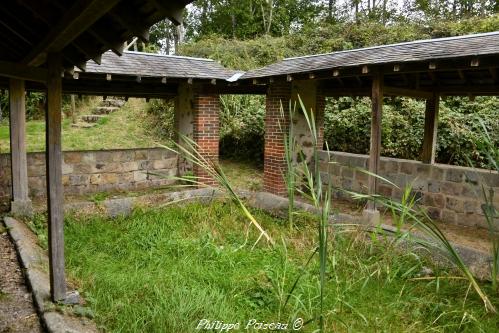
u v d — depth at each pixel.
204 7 22.50
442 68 4.79
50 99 3.31
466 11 15.70
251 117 11.25
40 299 3.46
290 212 2.87
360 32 13.57
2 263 4.33
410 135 8.98
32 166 7.05
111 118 13.66
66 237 5.49
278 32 20.19
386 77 7.13
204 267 4.70
